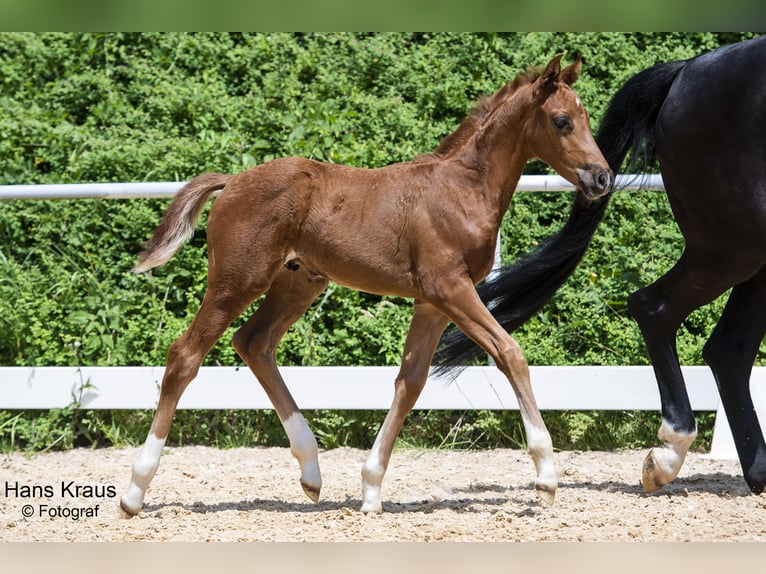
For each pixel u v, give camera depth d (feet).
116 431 27.27
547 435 16.98
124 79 35.53
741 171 18.97
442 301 17.49
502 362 17.12
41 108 34.19
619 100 20.88
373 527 17.04
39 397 26.50
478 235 17.46
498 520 17.66
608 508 18.92
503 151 17.90
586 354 27.84
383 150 31.14
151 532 16.80
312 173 18.22
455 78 33.91
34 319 27.94
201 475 23.38
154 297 28.73
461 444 26.91
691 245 20.07
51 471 23.98
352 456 25.82
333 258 17.98
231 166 30.60
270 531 16.85
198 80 34.96
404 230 17.70
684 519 17.78
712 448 25.55
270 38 35.91
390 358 27.30
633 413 26.94
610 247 29.45
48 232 29.96
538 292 21.45
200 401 26.22
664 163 20.22
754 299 20.72
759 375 25.16
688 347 27.30
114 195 25.21
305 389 26.07
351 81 34.40
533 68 18.47
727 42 35.27
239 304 18.20
